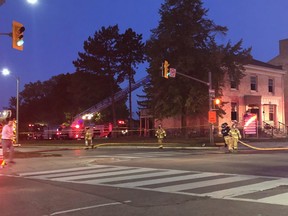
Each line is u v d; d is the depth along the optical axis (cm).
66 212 853
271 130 4691
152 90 4116
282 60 5694
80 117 5706
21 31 1997
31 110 8319
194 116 4169
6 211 873
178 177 1378
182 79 3812
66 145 4253
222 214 803
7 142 1975
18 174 1576
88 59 5238
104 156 2453
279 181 1247
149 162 1972
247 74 4888
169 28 3922
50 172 1639
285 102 5616
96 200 985
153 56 3997
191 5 3922
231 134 2700
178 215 805
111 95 5438
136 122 6253
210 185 1183
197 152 2744
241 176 1373
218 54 3853
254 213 804
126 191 1112
